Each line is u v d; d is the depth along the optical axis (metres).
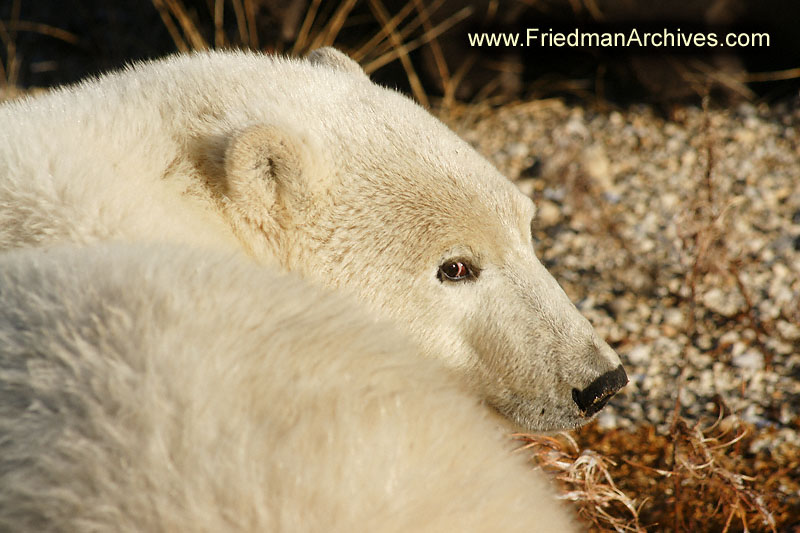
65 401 3.42
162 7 14.22
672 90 13.67
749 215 11.38
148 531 3.07
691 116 13.47
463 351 6.28
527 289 6.23
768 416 8.38
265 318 3.87
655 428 8.30
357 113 6.29
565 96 14.09
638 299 10.29
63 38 14.72
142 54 14.50
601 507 7.08
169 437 3.27
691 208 10.74
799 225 11.19
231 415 3.36
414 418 3.62
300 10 13.69
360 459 3.34
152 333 3.63
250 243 5.87
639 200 11.87
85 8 14.99
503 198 6.30
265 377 3.55
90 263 4.07
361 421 3.47
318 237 5.98
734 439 7.74
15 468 3.28
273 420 3.38
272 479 3.19
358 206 6.02
